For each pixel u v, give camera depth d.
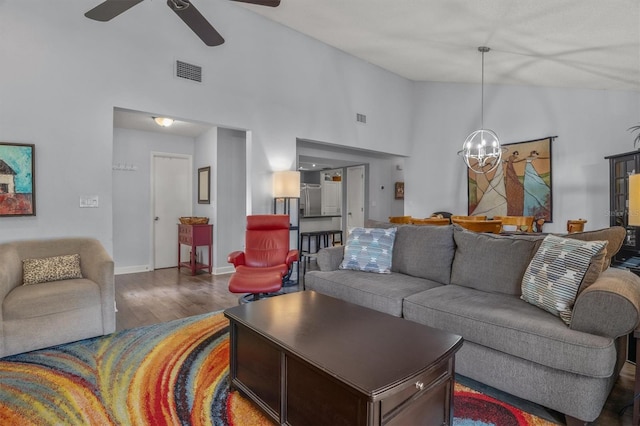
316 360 1.41
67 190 3.28
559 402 1.70
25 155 3.06
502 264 2.44
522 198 5.71
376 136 6.37
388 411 1.28
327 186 9.95
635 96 4.56
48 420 1.75
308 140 5.41
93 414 1.81
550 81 5.15
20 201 3.04
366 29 4.61
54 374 2.20
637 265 3.41
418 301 2.30
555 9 3.19
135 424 1.73
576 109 5.13
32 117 3.11
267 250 3.89
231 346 1.98
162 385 2.08
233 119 4.46
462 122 6.52
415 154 7.10
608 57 3.88
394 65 6.09
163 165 5.73
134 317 3.27
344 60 5.77
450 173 6.69
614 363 1.62
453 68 5.62
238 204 5.60
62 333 2.60
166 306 3.62
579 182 5.10
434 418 1.52
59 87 3.24
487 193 6.16
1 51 2.96
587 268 1.88
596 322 1.66
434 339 1.63
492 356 1.94
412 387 1.38
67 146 3.28
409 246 3.05
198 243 5.18
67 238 3.18
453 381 1.60
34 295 2.52
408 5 3.74
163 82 3.87
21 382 2.10
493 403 1.90
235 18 4.45
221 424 1.73
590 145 4.98
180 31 4.00
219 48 4.32
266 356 1.72
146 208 5.55
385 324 1.82
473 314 2.02
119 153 5.29
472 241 2.69
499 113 6.04
